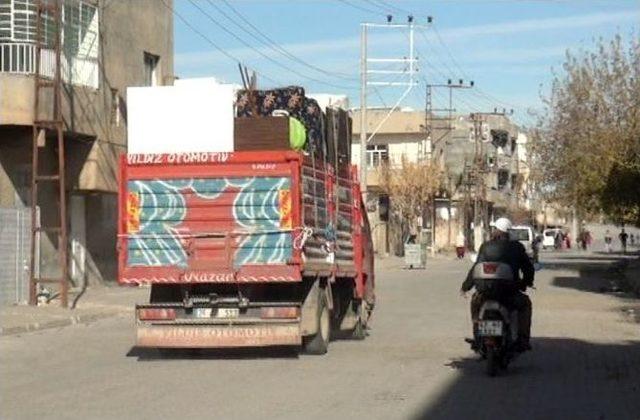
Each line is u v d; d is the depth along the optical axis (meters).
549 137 45.94
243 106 16.55
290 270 14.60
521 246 13.48
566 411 10.55
